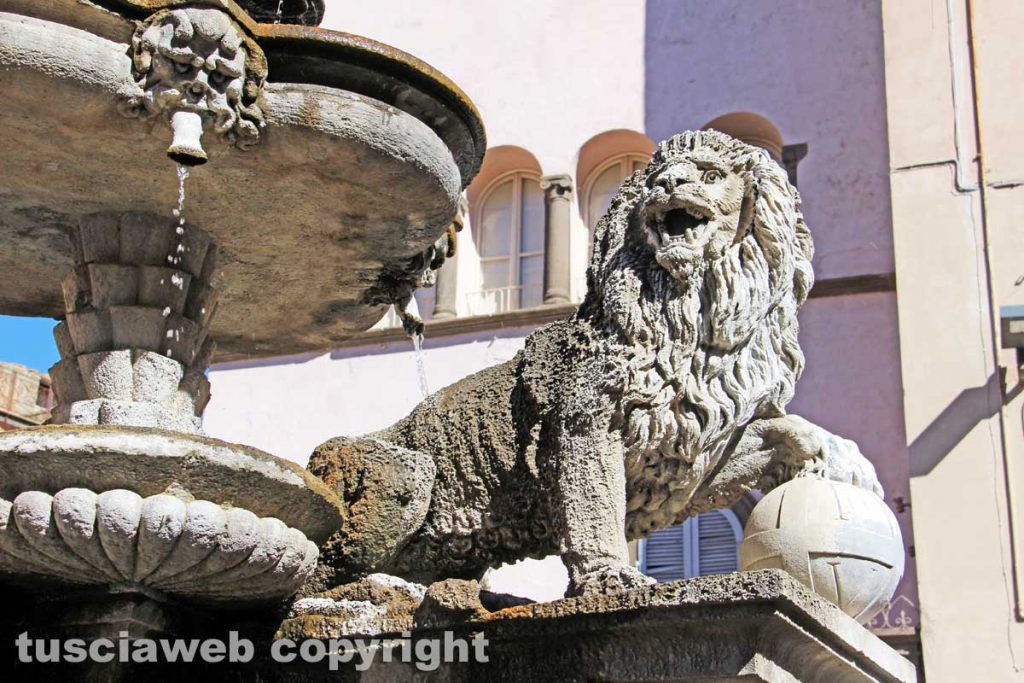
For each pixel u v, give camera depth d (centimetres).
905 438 1220
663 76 1461
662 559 1248
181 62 419
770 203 469
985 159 1275
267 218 483
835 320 1305
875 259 1322
